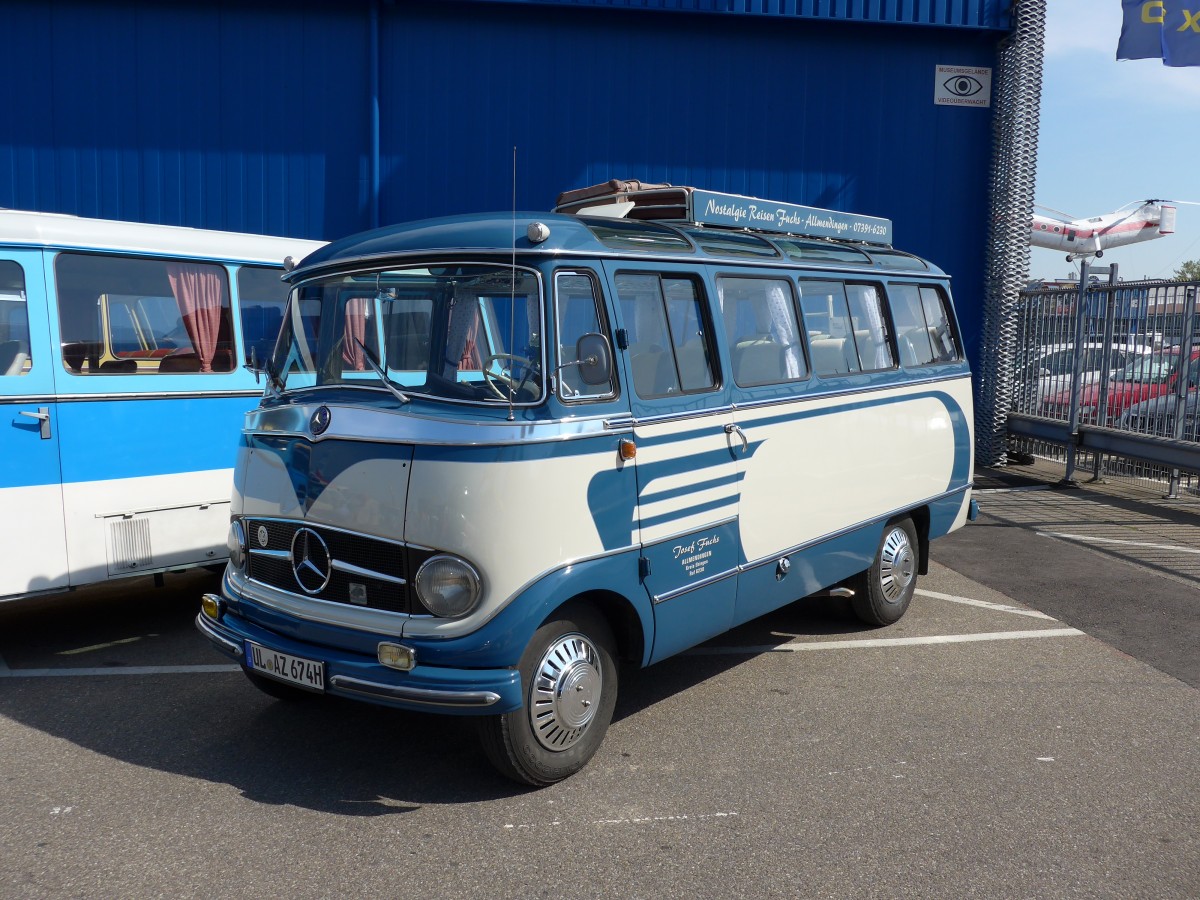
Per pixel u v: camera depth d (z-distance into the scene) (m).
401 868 3.67
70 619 6.98
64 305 5.98
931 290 7.37
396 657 3.91
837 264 6.20
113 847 3.81
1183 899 3.50
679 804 4.20
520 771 4.16
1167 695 5.54
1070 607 7.30
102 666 5.96
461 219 4.50
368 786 4.36
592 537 4.23
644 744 4.84
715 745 4.83
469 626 3.89
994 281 13.76
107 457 6.15
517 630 3.93
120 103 12.15
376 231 4.80
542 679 4.17
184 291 6.61
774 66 13.23
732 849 3.82
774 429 5.38
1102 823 4.05
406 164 12.66
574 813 4.11
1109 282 12.23
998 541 9.46
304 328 4.78
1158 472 12.43
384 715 5.21
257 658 4.39
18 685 5.63
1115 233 20.78
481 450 3.89
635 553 4.45
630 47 12.91
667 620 4.69
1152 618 7.03
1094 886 3.58
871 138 13.55
